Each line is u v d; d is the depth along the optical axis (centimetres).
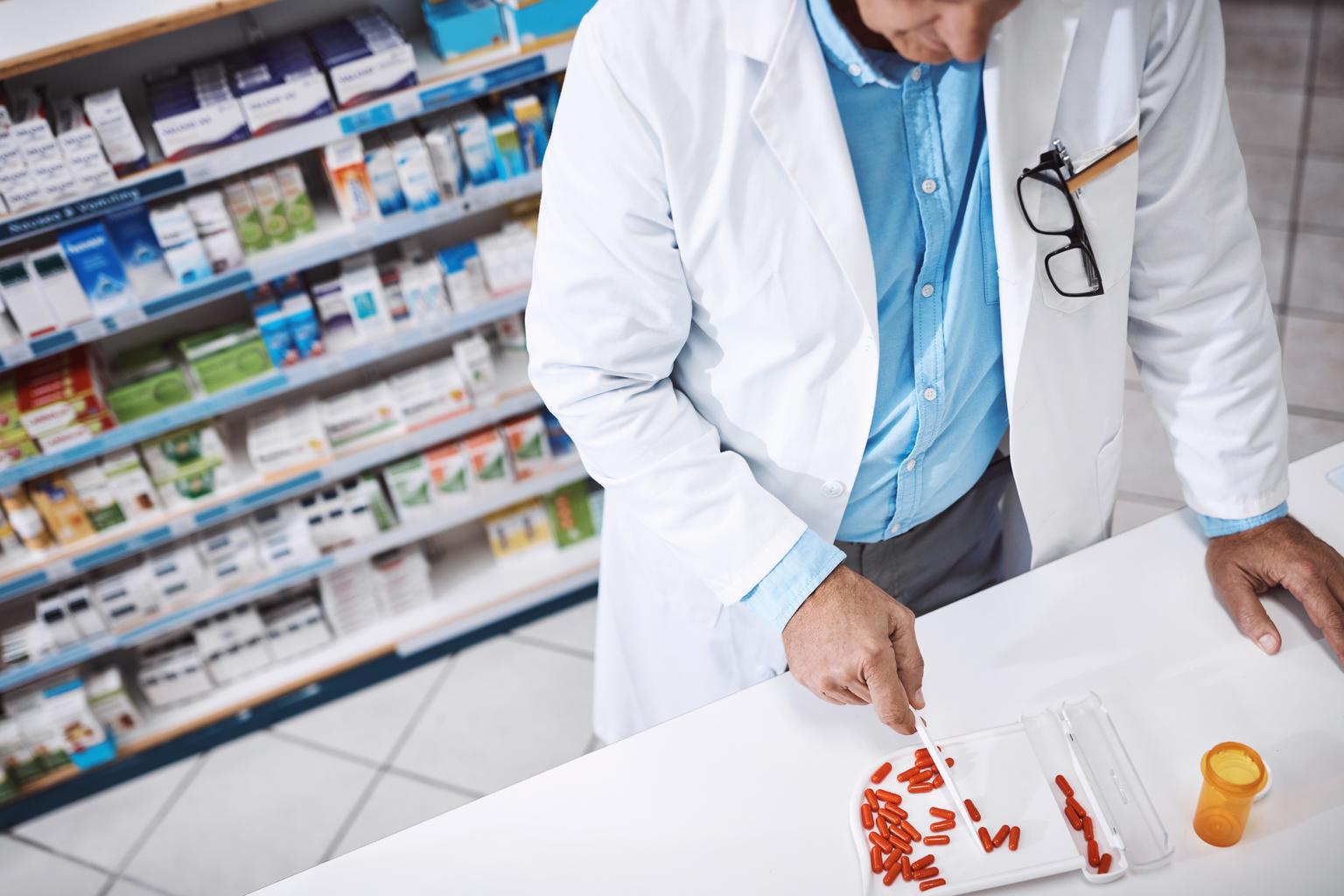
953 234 121
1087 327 131
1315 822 109
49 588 255
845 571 120
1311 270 348
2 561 241
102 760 267
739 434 133
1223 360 129
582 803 120
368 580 280
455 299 247
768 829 115
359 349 242
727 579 121
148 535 243
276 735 280
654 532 132
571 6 224
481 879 115
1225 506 132
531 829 119
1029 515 145
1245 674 123
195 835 261
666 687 172
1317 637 125
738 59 106
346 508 262
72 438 227
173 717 274
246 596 260
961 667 128
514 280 250
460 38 222
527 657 290
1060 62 112
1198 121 120
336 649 283
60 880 256
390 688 288
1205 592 132
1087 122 117
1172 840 110
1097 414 141
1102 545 139
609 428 121
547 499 289
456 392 258
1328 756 114
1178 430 136
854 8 103
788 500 136
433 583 295
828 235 112
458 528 304
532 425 271
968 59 89
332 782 268
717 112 108
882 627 115
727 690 162
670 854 115
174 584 254
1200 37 116
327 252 229
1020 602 134
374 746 274
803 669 117
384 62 213
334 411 255
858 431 128
